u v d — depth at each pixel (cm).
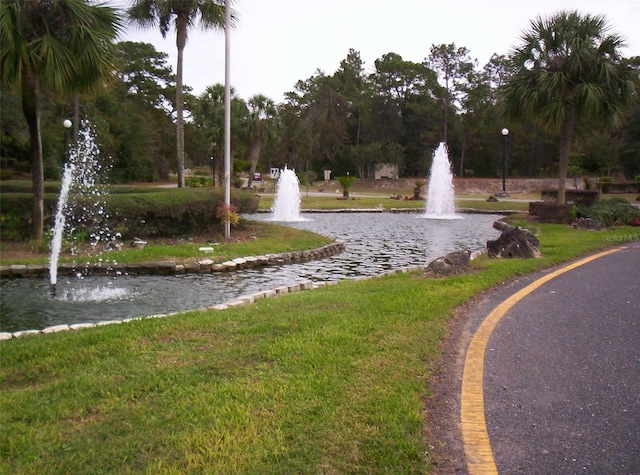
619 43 1766
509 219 2084
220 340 455
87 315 708
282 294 754
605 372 389
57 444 276
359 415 304
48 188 1548
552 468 261
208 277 991
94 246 1158
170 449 269
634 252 1074
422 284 708
